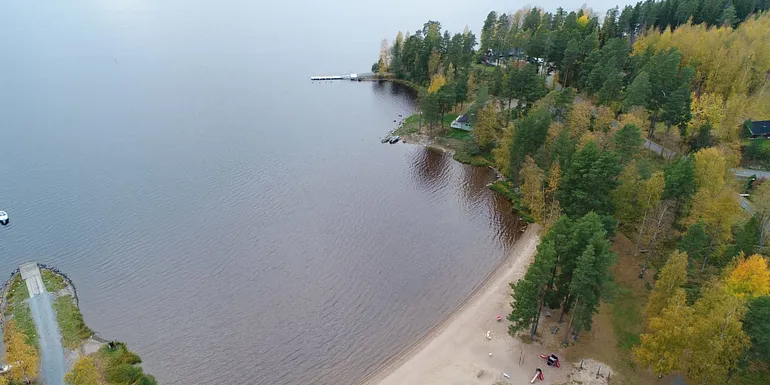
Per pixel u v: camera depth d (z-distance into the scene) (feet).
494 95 517.14
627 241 312.09
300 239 342.03
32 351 230.89
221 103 647.15
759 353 195.42
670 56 411.13
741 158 367.04
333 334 258.98
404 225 360.89
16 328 248.93
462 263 315.78
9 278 299.99
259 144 511.40
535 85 470.39
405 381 225.15
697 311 206.08
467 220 367.25
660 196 286.05
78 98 654.94
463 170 452.35
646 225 302.66
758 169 373.40
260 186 419.54
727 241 277.23
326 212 378.12
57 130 544.21
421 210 382.22
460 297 284.61
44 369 228.84
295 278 301.84
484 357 235.40
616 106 420.36
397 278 301.84
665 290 218.59
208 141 516.73
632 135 313.53
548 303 246.06
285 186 420.36
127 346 250.57
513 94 486.79
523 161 393.29
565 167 327.26
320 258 321.11
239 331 261.03
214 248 331.57
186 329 262.06
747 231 255.09
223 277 302.66
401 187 420.77
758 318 191.93
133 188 413.80
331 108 636.48
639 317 252.21
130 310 275.39
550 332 247.91
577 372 223.51
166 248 331.77
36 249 333.21
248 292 289.74
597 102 431.02
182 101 650.84
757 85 445.37
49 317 264.52
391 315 271.90
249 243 337.31
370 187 420.36
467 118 529.86
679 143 404.77
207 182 425.28
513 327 233.55
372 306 278.67
